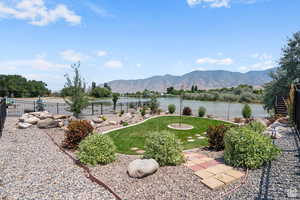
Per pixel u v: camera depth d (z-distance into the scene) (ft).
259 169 13.28
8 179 12.03
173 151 14.47
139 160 13.28
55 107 73.61
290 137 20.74
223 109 82.69
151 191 10.57
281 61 51.49
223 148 19.47
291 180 11.07
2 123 26.89
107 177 12.35
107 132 28.91
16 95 160.56
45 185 11.42
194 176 12.47
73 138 18.66
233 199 9.54
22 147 18.75
